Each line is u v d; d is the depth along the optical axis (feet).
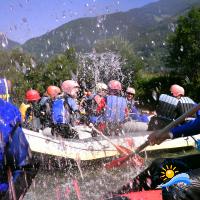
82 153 19.21
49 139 18.78
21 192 6.82
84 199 14.37
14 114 7.08
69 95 21.03
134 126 22.65
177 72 71.10
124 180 16.16
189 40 69.36
